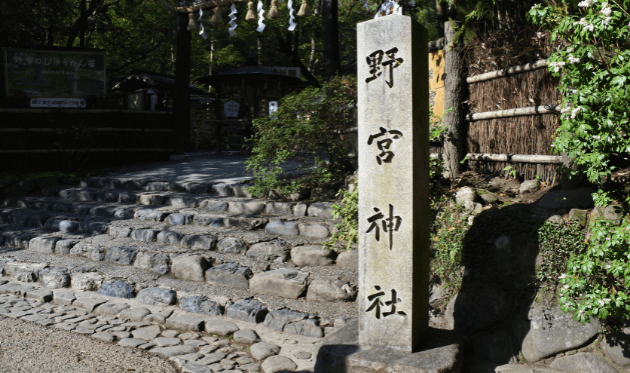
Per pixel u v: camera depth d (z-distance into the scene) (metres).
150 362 3.69
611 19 3.07
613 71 3.09
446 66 5.54
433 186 4.92
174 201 6.89
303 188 6.43
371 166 3.27
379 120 3.21
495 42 5.18
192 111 17.06
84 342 4.04
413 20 3.09
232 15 7.57
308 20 17.47
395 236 3.23
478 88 5.42
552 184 4.53
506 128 5.07
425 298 3.48
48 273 5.37
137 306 4.73
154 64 20.67
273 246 5.23
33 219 6.95
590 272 3.16
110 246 5.75
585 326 3.40
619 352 3.24
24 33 12.06
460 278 4.05
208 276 5.00
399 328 3.26
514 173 4.82
